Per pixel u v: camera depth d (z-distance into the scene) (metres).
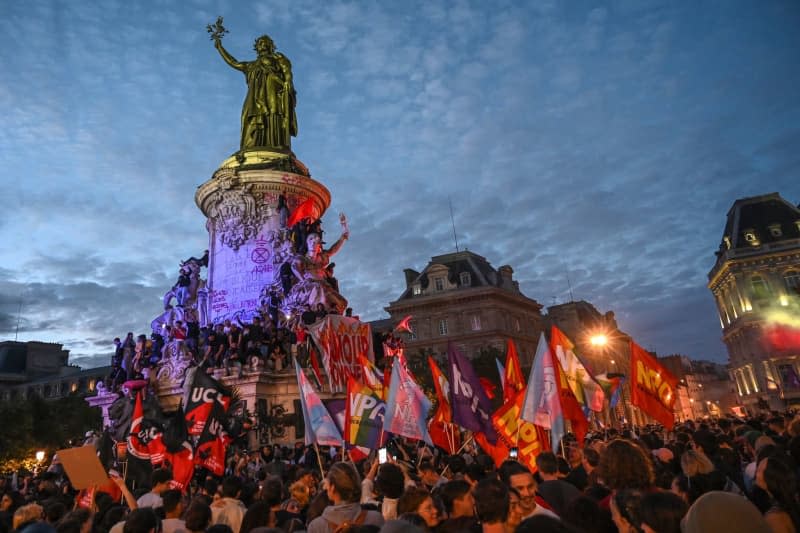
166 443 10.36
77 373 84.56
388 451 14.52
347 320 21.83
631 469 5.15
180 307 29.16
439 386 12.37
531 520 3.02
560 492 5.85
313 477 9.96
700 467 6.22
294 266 27.58
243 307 28.23
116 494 10.26
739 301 74.12
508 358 11.39
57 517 6.70
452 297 71.31
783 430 12.81
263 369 23.11
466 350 69.44
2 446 41.00
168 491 6.72
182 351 25.97
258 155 31.28
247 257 28.98
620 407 61.75
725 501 3.18
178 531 5.68
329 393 22.89
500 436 10.76
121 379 27.33
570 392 9.24
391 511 6.27
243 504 7.62
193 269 30.31
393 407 10.19
